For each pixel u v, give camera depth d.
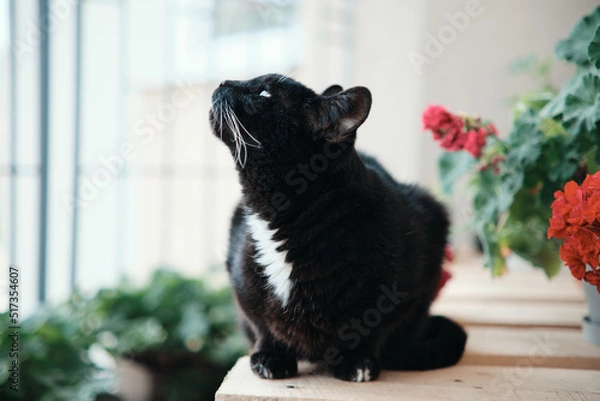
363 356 1.13
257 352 1.18
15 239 2.06
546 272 1.59
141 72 2.82
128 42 2.72
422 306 1.26
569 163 1.35
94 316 2.26
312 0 2.99
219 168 3.04
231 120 1.18
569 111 1.29
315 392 1.05
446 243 1.41
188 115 3.00
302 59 3.05
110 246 2.76
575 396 1.06
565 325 1.58
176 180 3.21
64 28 2.23
